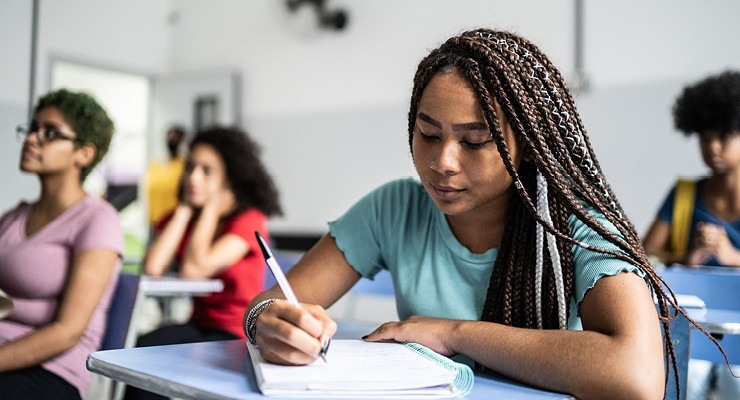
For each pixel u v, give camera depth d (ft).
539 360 2.39
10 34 12.59
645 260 2.79
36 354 4.48
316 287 3.44
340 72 14.88
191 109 16.94
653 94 11.19
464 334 2.65
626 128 11.44
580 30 11.84
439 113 2.78
